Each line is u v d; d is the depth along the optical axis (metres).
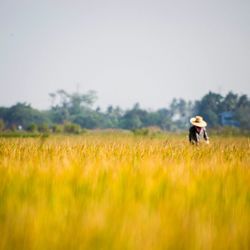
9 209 12.49
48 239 10.48
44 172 16.86
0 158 24.36
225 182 16.31
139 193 14.56
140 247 10.20
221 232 11.23
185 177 17.05
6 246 10.23
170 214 12.31
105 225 11.03
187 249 10.38
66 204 13.19
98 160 22.67
